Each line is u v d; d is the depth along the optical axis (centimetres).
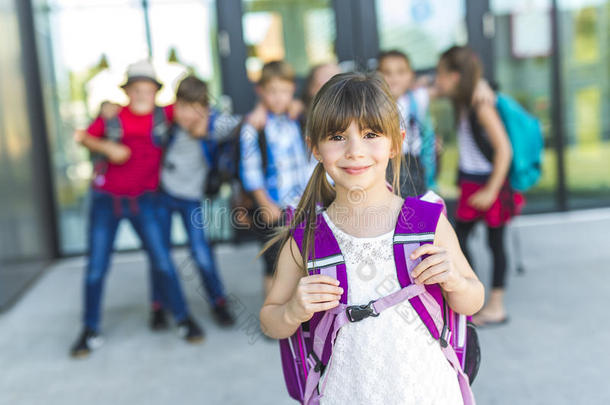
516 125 274
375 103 104
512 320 298
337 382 110
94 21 464
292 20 477
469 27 488
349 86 105
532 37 495
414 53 491
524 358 255
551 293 334
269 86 262
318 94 109
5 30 400
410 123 274
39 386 257
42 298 389
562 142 510
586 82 507
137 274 436
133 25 465
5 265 369
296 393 120
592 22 497
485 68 494
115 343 303
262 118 265
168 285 296
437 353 109
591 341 268
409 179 134
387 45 488
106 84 472
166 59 470
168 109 285
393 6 483
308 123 112
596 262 387
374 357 106
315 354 112
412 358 106
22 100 432
